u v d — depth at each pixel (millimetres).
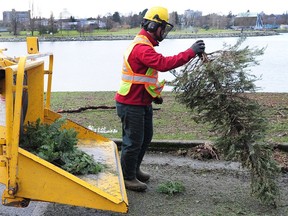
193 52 4496
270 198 4609
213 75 4508
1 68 3455
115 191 3795
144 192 5160
